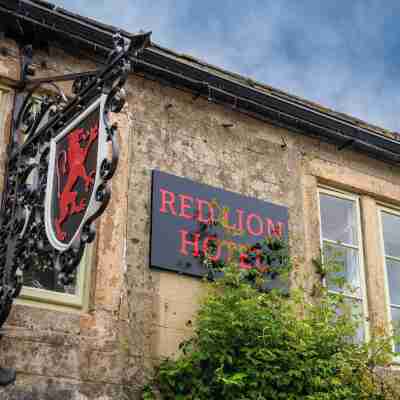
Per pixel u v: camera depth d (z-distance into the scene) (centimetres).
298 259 789
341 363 673
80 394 624
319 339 681
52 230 532
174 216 728
